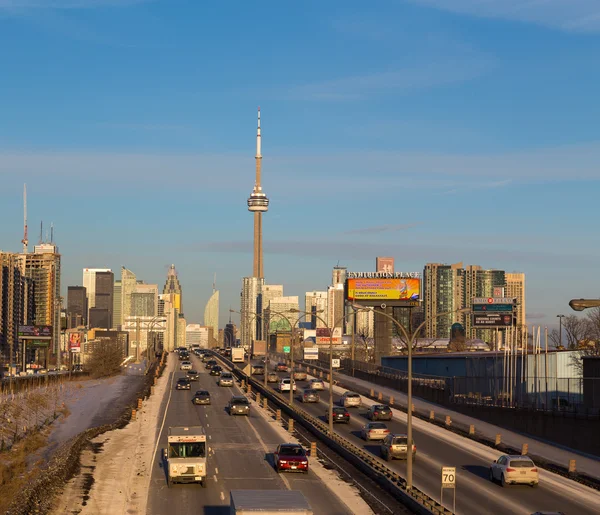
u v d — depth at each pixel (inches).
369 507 1769.2
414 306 6535.4
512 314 6102.4
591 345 5757.9
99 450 2657.5
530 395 3545.8
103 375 7052.2
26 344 7770.7
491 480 2095.2
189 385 5064.0
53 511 1728.6
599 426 2613.2
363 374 5866.1
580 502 1833.2
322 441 2866.6
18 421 3715.6
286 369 6486.2
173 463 1998.0
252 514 1360.7
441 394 4197.8
